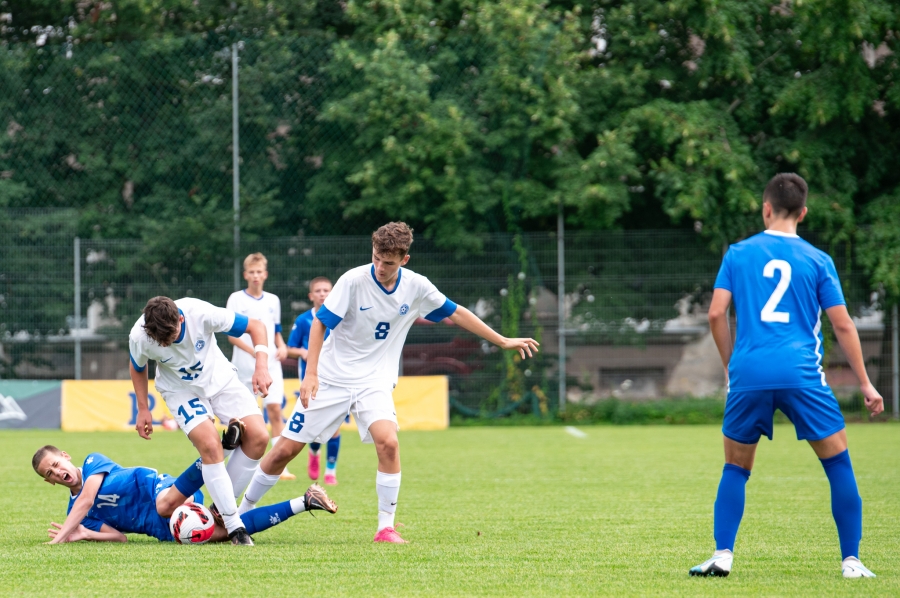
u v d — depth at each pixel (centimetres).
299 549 1848
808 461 3850
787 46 7006
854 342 1530
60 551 1820
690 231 6281
